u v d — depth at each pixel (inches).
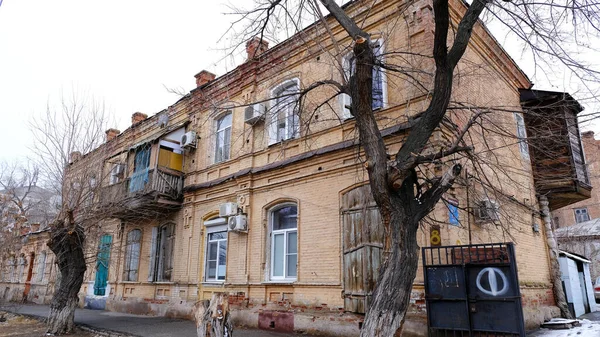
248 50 521.7
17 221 741.9
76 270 446.3
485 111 247.6
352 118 385.4
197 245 530.0
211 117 563.5
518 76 489.7
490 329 239.3
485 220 335.6
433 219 288.2
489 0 224.7
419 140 228.7
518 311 232.1
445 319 256.2
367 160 229.8
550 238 467.2
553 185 453.4
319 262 382.6
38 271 949.2
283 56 472.7
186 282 527.2
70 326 434.6
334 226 378.9
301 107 321.7
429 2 358.9
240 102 532.1
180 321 487.5
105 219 517.0
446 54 226.7
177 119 642.2
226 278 471.8
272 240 446.6
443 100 230.5
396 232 215.3
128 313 602.5
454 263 261.3
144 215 597.0
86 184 450.9
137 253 636.1
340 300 357.1
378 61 269.3
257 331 393.7
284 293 408.8
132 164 599.8
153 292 579.5
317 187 402.9
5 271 951.6
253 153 484.4
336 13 271.3
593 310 561.9
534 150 465.7
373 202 350.9
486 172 364.5
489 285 245.3
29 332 448.1
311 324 369.1
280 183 440.1
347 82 257.8
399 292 205.5
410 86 353.1
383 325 200.5
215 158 554.6
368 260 342.0
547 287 443.2
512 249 242.1
